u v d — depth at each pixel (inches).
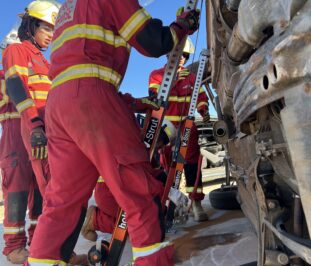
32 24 125.8
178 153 124.2
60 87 74.0
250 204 90.7
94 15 73.5
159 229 72.8
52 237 72.6
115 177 70.5
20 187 123.5
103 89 71.7
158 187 75.2
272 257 53.5
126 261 110.2
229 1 62.2
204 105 182.5
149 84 165.0
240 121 58.6
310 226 39.0
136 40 73.6
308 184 38.5
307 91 38.1
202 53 140.6
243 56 62.4
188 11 86.7
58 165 75.0
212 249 112.3
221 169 336.5
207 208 192.2
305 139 38.6
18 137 124.3
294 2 38.9
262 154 58.1
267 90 44.5
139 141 75.5
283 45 40.4
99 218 125.1
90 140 70.2
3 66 115.0
